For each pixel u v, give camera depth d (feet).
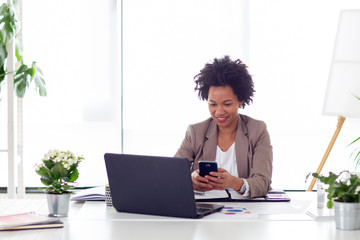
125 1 17.53
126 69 17.65
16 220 6.97
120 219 7.45
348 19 14.69
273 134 17.53
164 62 17.53
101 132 17.89
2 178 17.97
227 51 17.37
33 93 17.80
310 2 17.20
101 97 17.80
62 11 17.67
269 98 17.46
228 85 9.91
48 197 7.58
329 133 17.46
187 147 10.37
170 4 17.40
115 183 7.86
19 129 15.56
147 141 17.74
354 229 6.79
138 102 17.66
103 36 17.66
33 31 17.74
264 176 9.35
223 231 6.72
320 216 7.45
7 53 14.71
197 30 17.40
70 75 17.79
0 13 14.66
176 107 17.60
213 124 10.37
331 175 6.94
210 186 8.82
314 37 17.28
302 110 17.44
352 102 14.51
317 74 17.34
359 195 6.78
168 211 7.56
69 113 17.88
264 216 7.63
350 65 14.62
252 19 17.30
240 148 9.95
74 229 6.86
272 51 17.35
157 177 7.47
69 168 7.65
